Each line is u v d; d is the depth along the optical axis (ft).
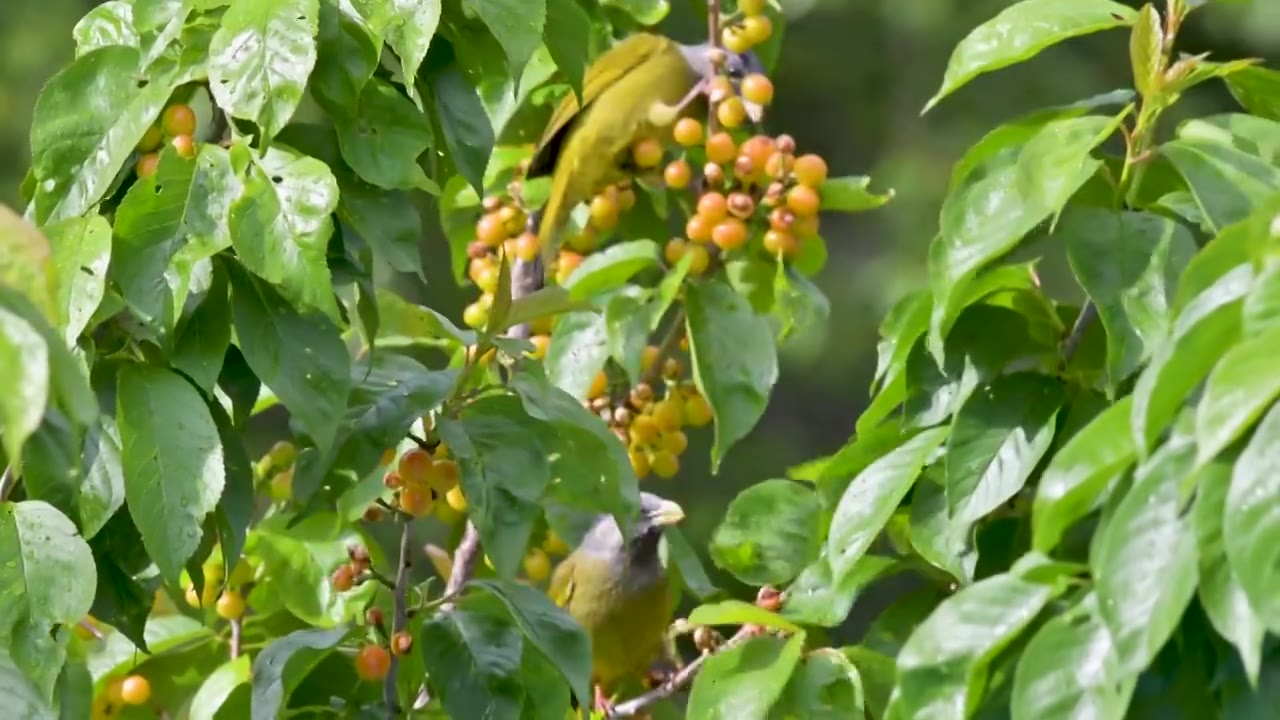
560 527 23.75
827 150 63.62
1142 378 12.69
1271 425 11.71
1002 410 17.33
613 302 22.65
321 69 16.84
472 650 17.25
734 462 58.65
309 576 21.89
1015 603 14.35
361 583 19.39
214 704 20.58
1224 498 12.26
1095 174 17.43
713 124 24.73
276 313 16.85
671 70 24.89
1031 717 13.42
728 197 23.41
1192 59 17.38
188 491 16.39
